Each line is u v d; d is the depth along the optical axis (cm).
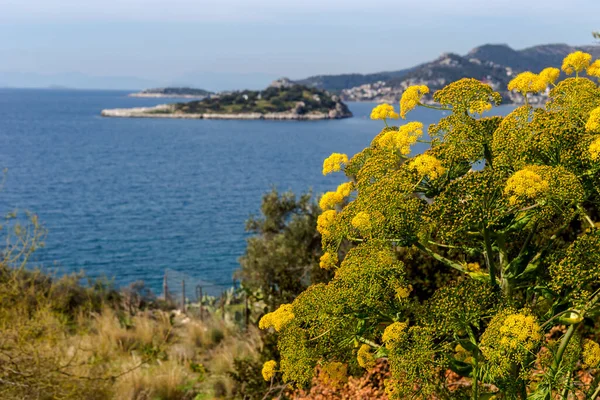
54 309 1291
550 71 379
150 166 8969
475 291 353
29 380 779
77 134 14838
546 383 372
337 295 365
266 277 1502
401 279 358
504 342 313
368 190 373
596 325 561
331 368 434
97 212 5372
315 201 1587
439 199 340
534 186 305
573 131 342
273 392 800
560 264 334
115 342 1220
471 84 374
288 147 12712
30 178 7300
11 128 15888
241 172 8475
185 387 1016
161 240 4362
